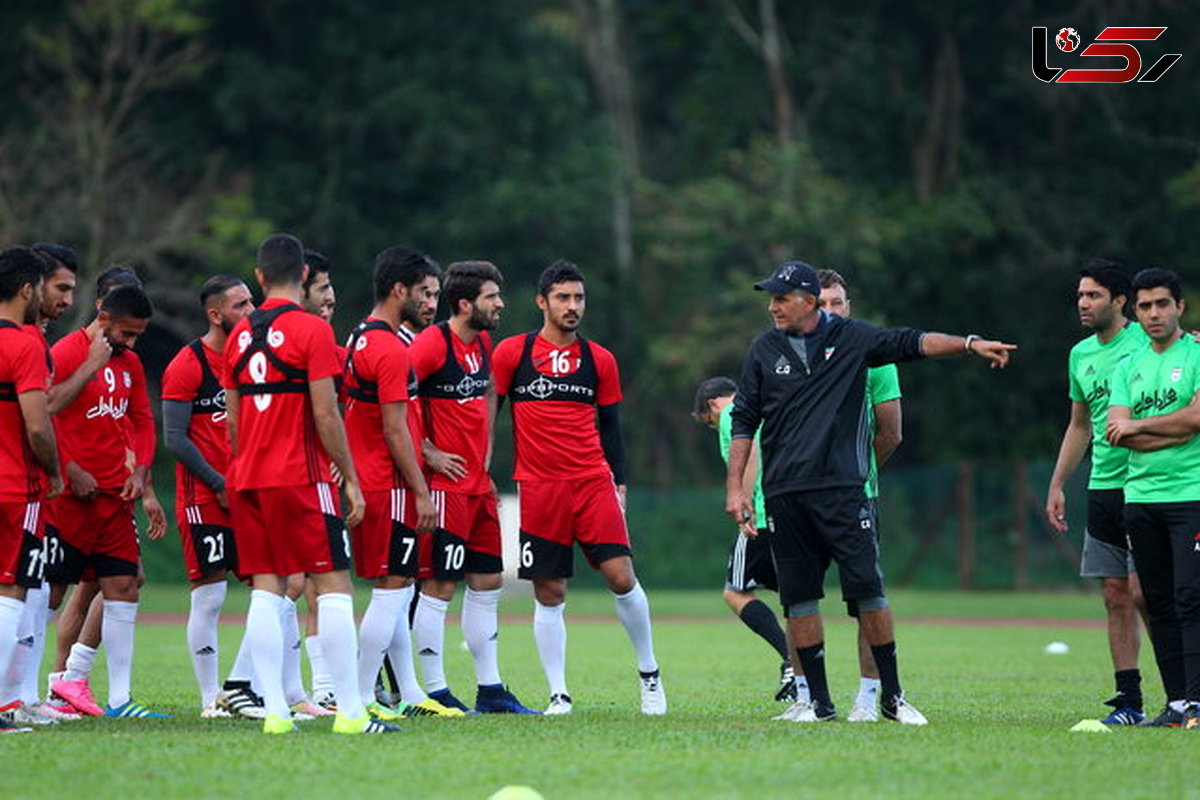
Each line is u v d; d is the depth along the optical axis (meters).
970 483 137.62
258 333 33.50
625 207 167.75
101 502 37.88
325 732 33.66
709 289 164.25
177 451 38.28
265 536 33.72
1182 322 153.38
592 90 180.38
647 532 145.00
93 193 145.38
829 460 35.94
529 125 159.62
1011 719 38.03
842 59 169.00
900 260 165.25
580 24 174.50
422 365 38.41
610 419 39.59
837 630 82.88
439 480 38.81
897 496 140.00
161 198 156.25
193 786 26.53
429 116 153.62
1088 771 28.47
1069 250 164.50
